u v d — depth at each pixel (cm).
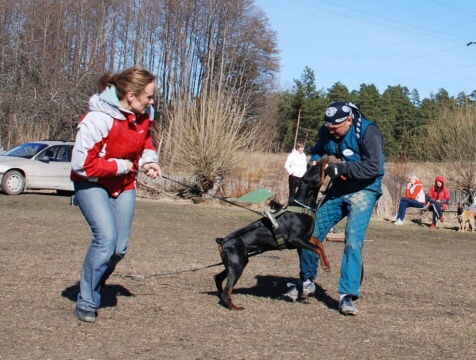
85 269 476
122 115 462
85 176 456
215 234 1091
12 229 987
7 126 2711
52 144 1742
